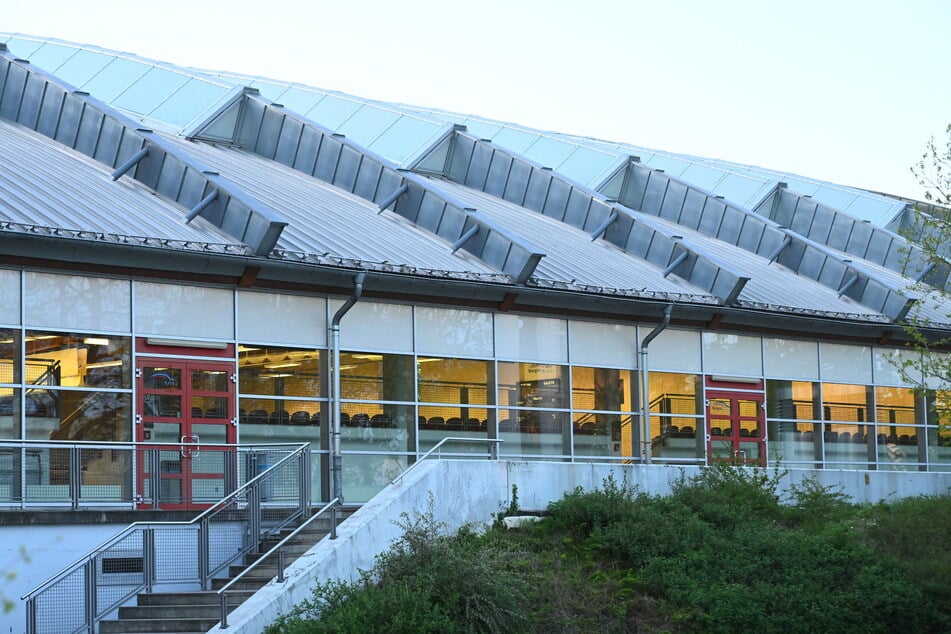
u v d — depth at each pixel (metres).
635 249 32.56
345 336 24.78
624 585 20.14
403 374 25.47
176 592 18.14
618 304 28.33
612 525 21.56
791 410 31.89
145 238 21.84
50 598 17.14
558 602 18.98
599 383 28.42
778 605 19.97
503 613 17.73
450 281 25.52
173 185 25.34
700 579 20.38
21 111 30.08
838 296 34.78
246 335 23.50
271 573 18.55
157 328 22.41
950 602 20.81
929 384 35.00
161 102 35.16
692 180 47.16
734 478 25.05
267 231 22.92
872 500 28.77
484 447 26.34
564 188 35.09
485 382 26.64
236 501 19.47
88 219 22.16
